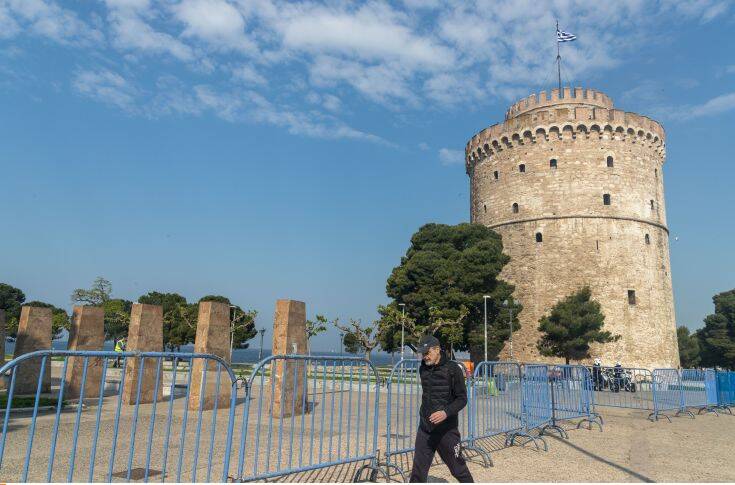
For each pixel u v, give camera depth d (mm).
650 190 52094
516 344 50281
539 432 12961
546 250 50094
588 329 44875
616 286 48125
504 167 54094
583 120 50656
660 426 16797
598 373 24625
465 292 47625
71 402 19172
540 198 51062
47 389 22781
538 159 51781
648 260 49875
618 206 49719
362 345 48969
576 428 15445
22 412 16328
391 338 51719
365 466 8594
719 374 22750
